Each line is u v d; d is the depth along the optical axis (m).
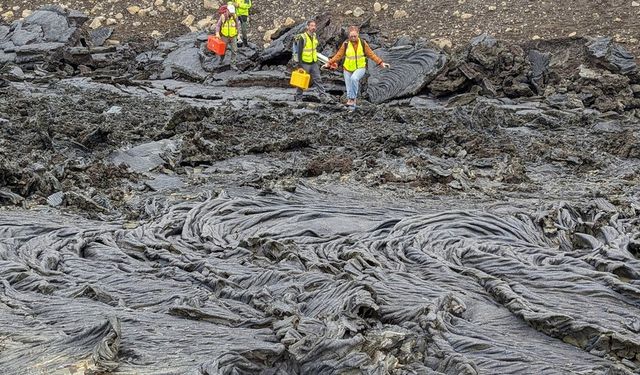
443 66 17.14
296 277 6.03
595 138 13.41
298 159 11.40
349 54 15.38
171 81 19.28
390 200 8.99
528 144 12.55
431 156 11.38
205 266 6.49
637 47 19.22
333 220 7.71
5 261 6.51
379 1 22.48
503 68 17.23
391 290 5.83
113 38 22.66
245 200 8.27
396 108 15.64
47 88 17.45
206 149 11.18
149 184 9.75
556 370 4.76
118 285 6.16
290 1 23.11
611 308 5.55
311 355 4.65
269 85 18.44
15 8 24.27
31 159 10.18
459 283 6.10
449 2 22.02
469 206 8.72
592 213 7.97
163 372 4.49
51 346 4.78
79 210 8.59
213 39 18.95
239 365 4.59
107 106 15.29
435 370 4.85
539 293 5.91
